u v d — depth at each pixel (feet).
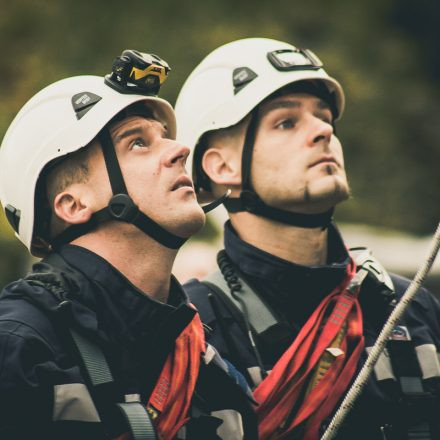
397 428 33.30
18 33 118.21
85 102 30.04
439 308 36.24
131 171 29.66
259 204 35.37
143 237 29.53
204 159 36.47
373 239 81.41
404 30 160.35
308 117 35.29
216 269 35.81
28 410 26.94
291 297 34.53
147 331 29.19
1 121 99.91
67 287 29.01
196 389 30.17
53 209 30.27
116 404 27.76
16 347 27.43
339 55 131.23
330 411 32.83
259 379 33.30
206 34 115.96
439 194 129.90
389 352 34.17
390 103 134.92
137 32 116.88
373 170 125.18
